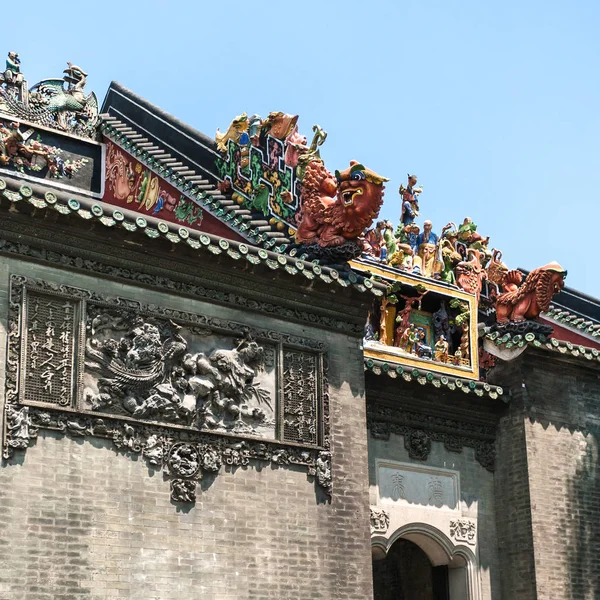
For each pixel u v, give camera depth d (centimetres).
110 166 3938
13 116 3794
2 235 2659
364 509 3011
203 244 2867
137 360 2762
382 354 3581
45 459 2602
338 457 3009
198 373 2866
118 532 2653
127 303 2788
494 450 3644
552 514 3547
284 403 2964
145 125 4028
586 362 3706
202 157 3788
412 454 3491
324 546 2922
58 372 2662
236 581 2780
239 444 2862
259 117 3612
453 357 3712
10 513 2531
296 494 2920
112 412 2709
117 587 2623
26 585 2517
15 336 2620
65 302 2711
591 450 3681
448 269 3797
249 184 3603
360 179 3145
